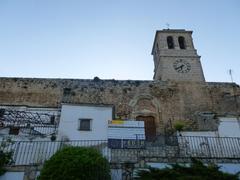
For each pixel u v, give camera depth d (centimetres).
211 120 2198
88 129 1908
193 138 1814
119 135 1845
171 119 2703
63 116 1941
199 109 2797
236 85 3022
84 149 1230
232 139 1806
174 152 1700
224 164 1362
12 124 2066
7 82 2881
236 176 1139
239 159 1387
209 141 1802
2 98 2755
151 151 1677
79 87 2895
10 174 1295
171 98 2862
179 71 3173
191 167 1175
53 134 1909
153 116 2733
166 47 3441
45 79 2950
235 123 2044
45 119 2286
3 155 1395
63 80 2962
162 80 3050
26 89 2842
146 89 2909
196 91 2938
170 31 3628
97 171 1148
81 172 1107
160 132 2588
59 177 1097
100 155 1231
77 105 2002
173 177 1114
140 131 1873
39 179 1140
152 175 1147
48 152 1650
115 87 2914
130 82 2966
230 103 2847
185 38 3594
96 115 1967
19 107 2458
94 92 2861
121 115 2708
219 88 2980
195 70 3191
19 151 1617
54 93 2833
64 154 1182
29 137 1853
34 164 1344
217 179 1109
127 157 1605
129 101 2808
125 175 1294
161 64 3256
